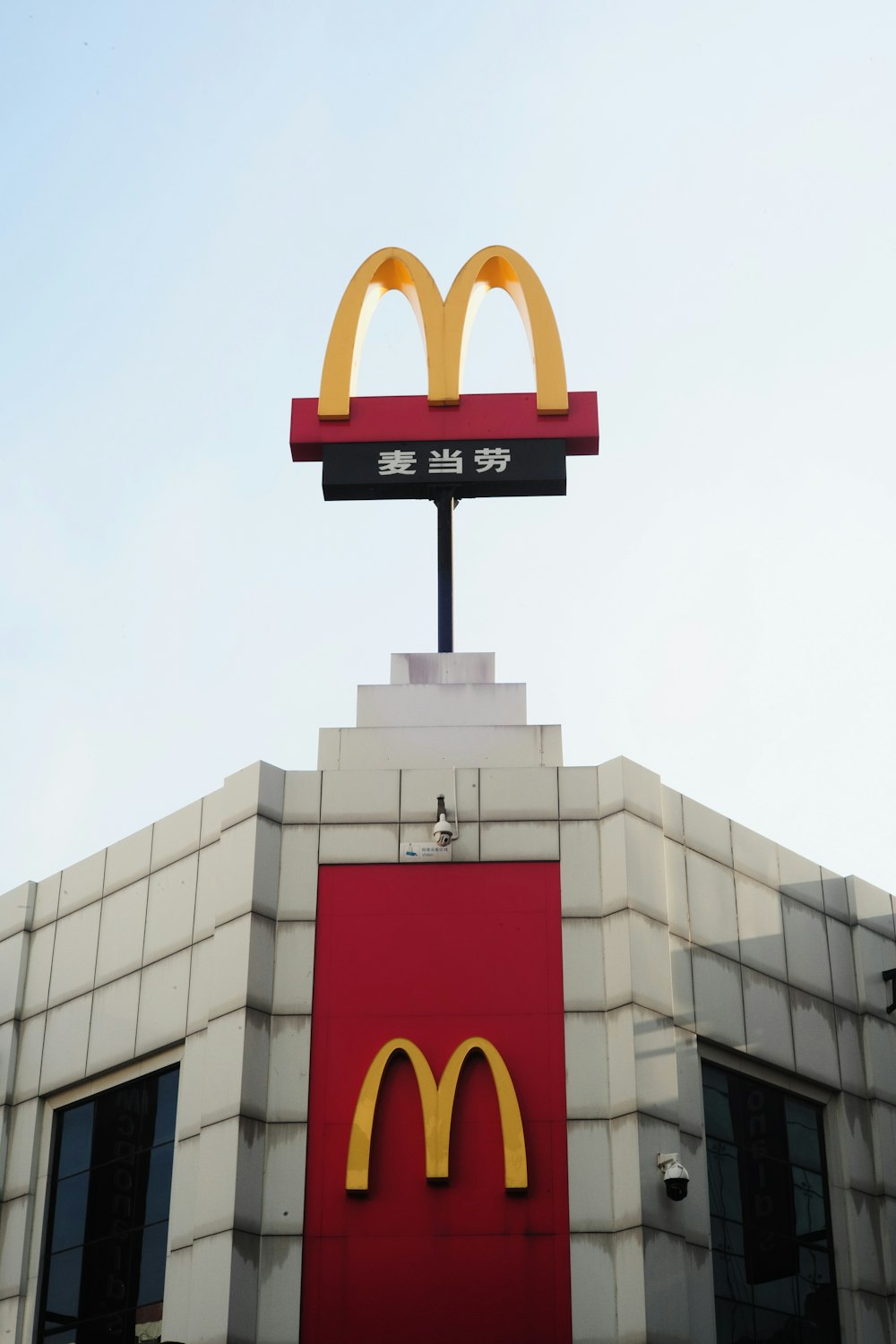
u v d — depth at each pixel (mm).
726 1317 28672
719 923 31891
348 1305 27016
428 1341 26766
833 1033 32906
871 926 34688
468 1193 27750
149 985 31766
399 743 32812
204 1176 27938
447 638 34625
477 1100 28469
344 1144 28172
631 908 29938
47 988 33750
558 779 31406
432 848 30609
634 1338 26438
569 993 29406
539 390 35250
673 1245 27391
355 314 36094
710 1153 29953
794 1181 31047
